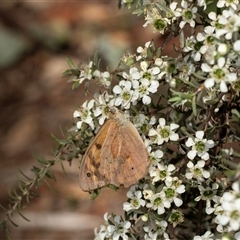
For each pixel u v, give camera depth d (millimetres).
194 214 533
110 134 502
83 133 514
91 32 985
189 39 503
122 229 507
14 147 820
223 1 495
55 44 990
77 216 723
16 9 1056
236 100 511
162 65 503
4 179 770
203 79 492
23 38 1002
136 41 934
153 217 497
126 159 502
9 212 524
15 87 937
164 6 502
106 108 508
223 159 504
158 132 501
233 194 461
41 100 896
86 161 504
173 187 495
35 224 722
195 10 502
